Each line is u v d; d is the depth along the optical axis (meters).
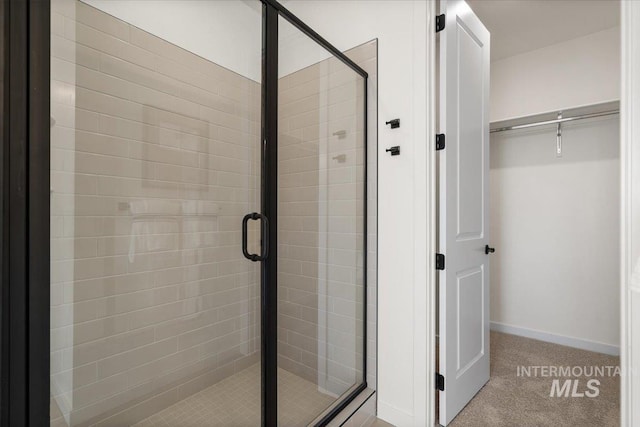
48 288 0.82
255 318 1.43
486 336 2.02
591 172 2.53
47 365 0.82
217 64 1.49
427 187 1.56
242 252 1.47
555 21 2.34
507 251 2.93
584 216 2.56
